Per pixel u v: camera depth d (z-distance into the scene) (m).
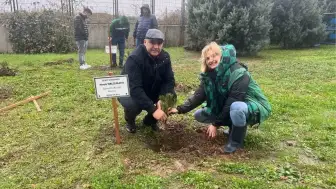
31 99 6.22
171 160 3.73
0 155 3.92
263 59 12.48
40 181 3.36
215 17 13.35
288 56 13.23
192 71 9.65
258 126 4.49
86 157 3.84
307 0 15.27
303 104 5.93
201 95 4.24
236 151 3.95
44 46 14.84
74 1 15.52
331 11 18.03
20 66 10.37
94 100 6.25
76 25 9.52
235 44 13.37
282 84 7.72
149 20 9.88
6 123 5.04
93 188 3.19
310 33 15.74
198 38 14.23
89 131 4.68
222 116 3.92
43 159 3.81
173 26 16.86
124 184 3.20
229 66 3.88
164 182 3.27
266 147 4.12
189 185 3.23
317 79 8.28
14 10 14.90
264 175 3.37
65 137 4.46
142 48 4.19
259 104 3.93
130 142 4.26
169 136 4.51
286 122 5.04
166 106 4.14
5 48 14.84
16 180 3.36
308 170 3.55
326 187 3.20
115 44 10.10
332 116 5.29
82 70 9.66
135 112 4.38
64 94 6.71
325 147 4.14
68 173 3.49
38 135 4.55
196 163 3.66
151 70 4.25
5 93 6.74
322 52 14.31
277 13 15.41
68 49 15.09
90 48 16.06
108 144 4.20
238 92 3.83
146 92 4.51
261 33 13.28
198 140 4.35
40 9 15.06
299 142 4.30
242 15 12.88
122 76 3.95
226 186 3.20
